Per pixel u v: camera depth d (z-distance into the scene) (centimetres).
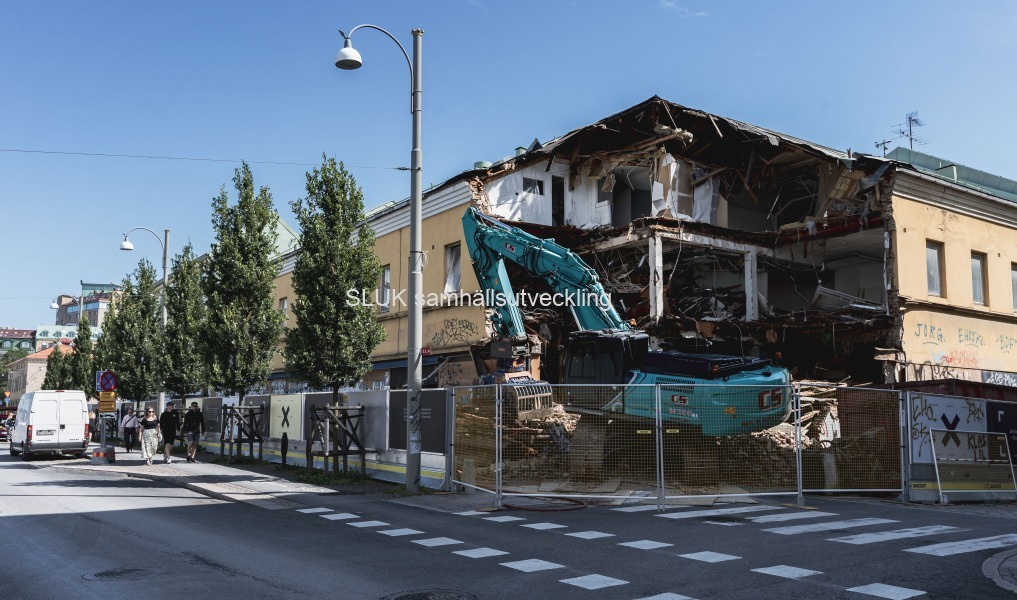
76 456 2619
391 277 2720
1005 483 1453
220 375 2125
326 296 1719
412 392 1446
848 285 2641
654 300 2208
